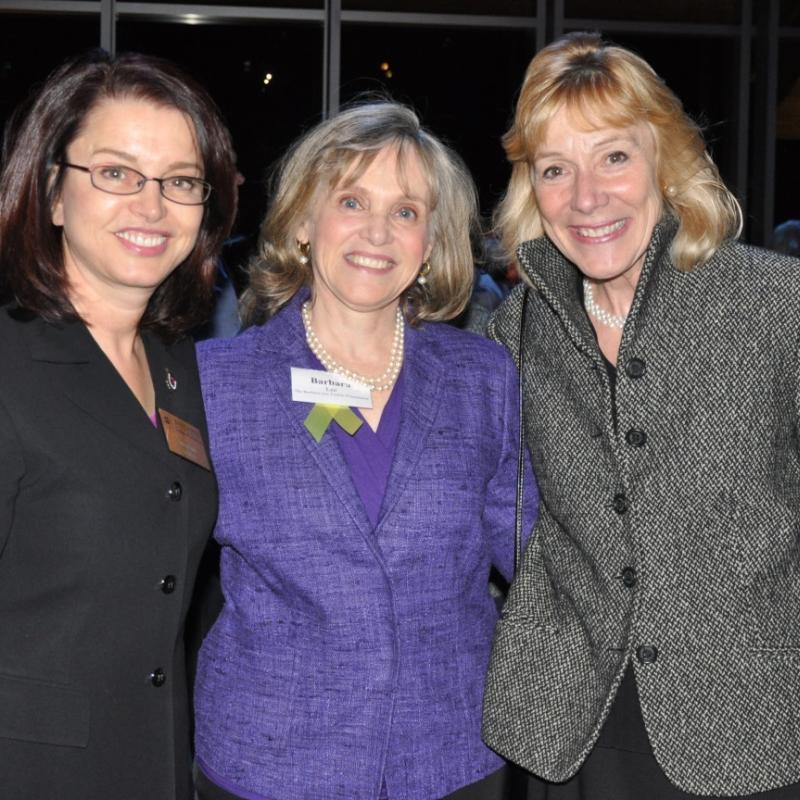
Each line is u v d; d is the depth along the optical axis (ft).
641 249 7.51
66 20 25.52
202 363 7.63
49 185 6.47
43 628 6.19
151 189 6.51
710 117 26.66
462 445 7.66
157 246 6.61
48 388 6.27
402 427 7.55
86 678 6.25
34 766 6.11
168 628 6.56
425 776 7.26
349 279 7.60
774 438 6.97
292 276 8.08
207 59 26.45
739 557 6.95
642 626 7.12
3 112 25.43
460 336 8.20
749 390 6.97
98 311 6.74
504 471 8.05
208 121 6.81
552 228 7.75
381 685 7.18
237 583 7.57
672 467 7.07
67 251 6.64
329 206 7.66
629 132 7.34
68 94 6.45
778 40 25.94
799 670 7.00
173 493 6.57
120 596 6.33
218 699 7.40
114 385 6.52
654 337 7.24
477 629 7.72
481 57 26.43
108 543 6.28
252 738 7.21
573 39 7.54
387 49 26.27
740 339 7.04
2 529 6.05
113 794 6.33
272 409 7.48
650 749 7.35
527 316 8.23
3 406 6.07
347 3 25.85
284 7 25.79
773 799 7.08
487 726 7.55
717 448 6.97
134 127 6.47
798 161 26.40
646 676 7.11
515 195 8.23
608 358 7.75
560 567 7.69
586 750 7.25
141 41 26.25
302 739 7.14
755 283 7.12
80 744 6.17
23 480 6.14
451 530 7.46
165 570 6.52
